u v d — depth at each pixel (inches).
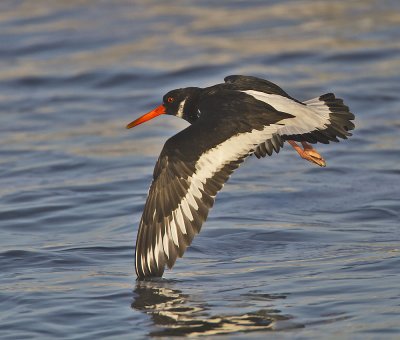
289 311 376.5
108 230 499.5
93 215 526.9
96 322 374.6
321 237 475.2
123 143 665.6
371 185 567.5
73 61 839.1
